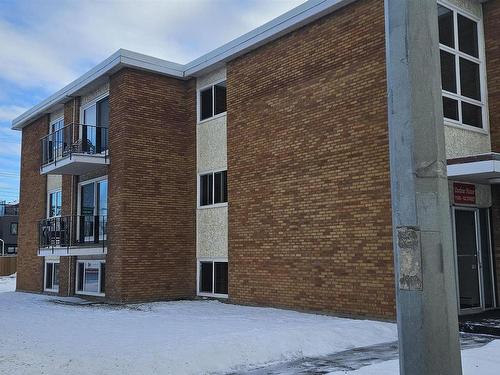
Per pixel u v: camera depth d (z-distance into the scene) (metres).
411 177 4.16
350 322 10.53
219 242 16.11
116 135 16.97
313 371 7.14
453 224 11.19
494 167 9.71
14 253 57.22
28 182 24.17
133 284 16.12
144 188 16.70
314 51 13.34
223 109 16.62
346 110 12.32
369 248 11.48
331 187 12.49
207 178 16.98
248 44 15.02
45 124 22.88
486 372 6.55
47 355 7.59
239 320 11.49
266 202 14.31
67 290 19.59
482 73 12.73
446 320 4.02
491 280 12.01
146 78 17.19
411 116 4.23
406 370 4.03
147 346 8.12
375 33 11.85
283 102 14.09
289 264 13.42
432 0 4.45
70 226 19.05
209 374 7.05
